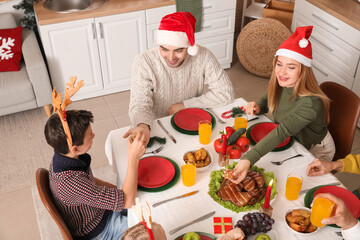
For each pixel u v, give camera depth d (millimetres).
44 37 3242
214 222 1424
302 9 3518
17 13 3676
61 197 1508
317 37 3398
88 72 3582
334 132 2145
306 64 1747
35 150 3061
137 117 1992
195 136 1923
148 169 1693
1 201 2611
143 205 1528
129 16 3412
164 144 1863
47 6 3441
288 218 1428
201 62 2201
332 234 1388
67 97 1398
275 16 3885
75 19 3240
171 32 1914
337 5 3205
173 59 2037
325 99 1829
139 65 2121
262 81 3977
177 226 1427
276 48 3770
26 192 2678
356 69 3037
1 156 3004
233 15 3834
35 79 3199
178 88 2252
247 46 3920
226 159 1673
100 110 3549
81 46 3408
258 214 1354
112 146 1877
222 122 2025
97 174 2807
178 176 1652
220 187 1551
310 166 1657
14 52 3295
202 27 3793
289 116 1799
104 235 1729
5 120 3412
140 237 1139
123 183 1639
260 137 1911
